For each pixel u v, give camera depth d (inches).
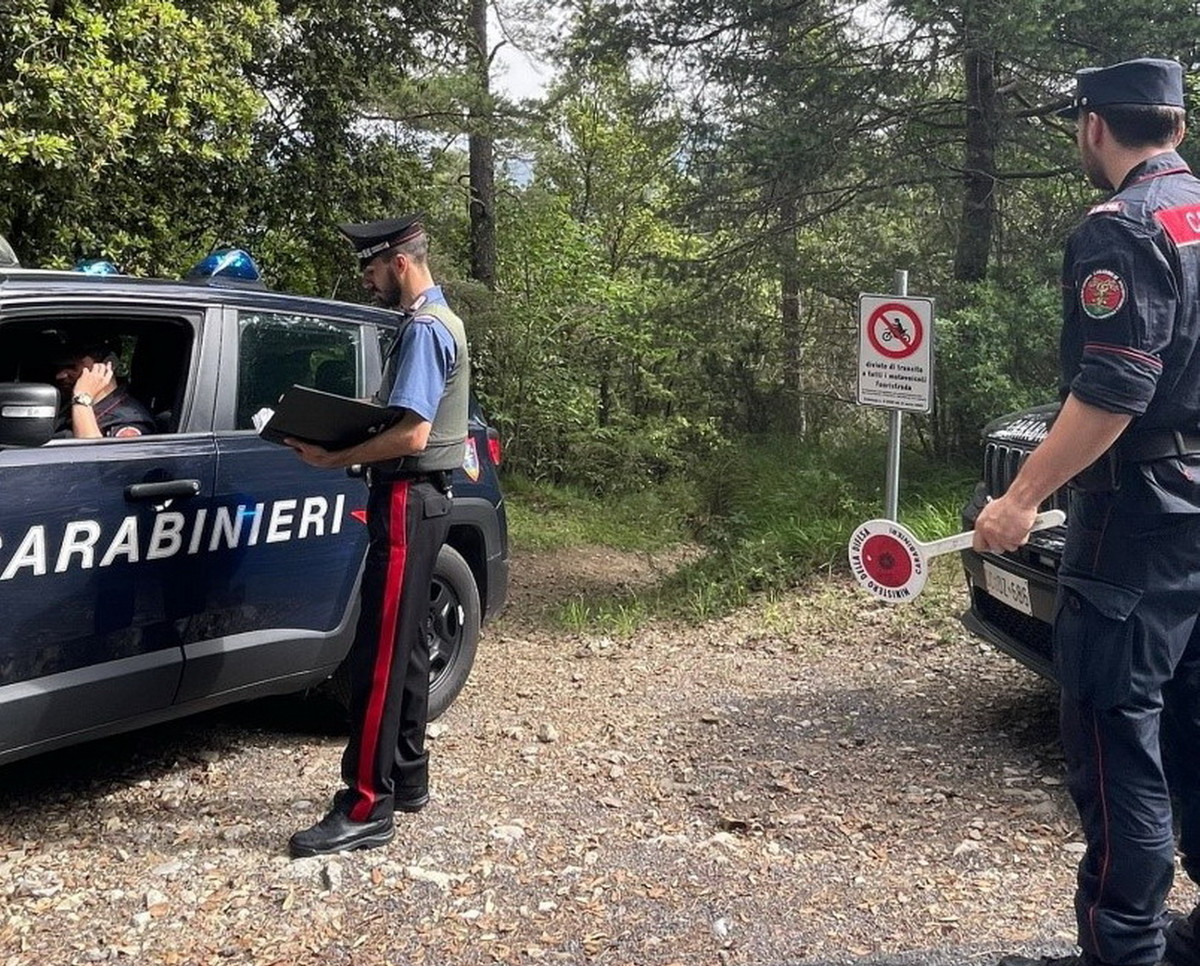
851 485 345.7
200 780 167.5
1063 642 103.1
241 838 147.5
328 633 174.4
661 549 448.1
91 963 118.0
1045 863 139.9
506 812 156.7
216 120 303.9
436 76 540.7
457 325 144.9
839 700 208.4
